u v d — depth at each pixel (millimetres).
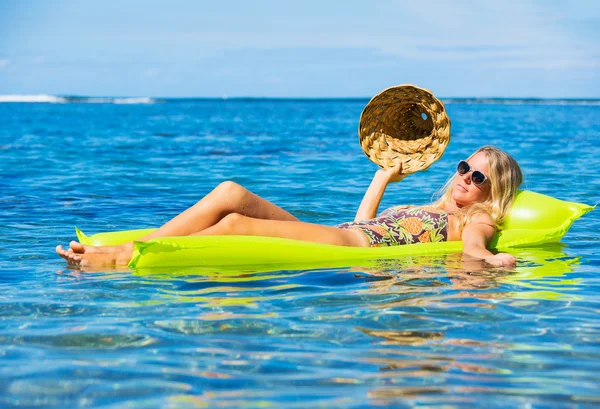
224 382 2182
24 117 34844
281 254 4070
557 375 2258
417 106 5383
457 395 2090
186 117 38094
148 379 2199
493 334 2682
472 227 4637
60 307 3064
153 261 3916
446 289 3424
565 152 13320
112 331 2705
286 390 2119
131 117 37125
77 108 60719
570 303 3152
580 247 4758
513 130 22359
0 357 2396
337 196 7461
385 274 3783
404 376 2240
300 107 73375
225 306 3092
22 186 8141
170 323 2818
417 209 4797
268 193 7730
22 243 4758
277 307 3076
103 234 4473
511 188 4930
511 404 2027
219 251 3979
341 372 2275
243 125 27859
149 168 10656
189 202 7055
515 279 3670
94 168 10531
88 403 2016
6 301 3166
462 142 16875
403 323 2820
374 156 5395
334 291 3385
